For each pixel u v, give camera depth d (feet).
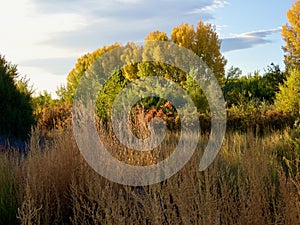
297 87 39.68
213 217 9.57
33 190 13.50
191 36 55.06
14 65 35.17
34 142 17.25
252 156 13.52
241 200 10.96
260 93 62.39
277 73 63.93
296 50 69.67
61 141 17.83
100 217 11.10
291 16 69.72
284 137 23.40
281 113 39.40
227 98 55.52
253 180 11.48
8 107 31.89
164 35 56.75
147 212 10.46
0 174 14.87
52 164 15.10
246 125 37.47
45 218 12.82
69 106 48.60
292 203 10.17
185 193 10.57
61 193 14.44
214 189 10.84
